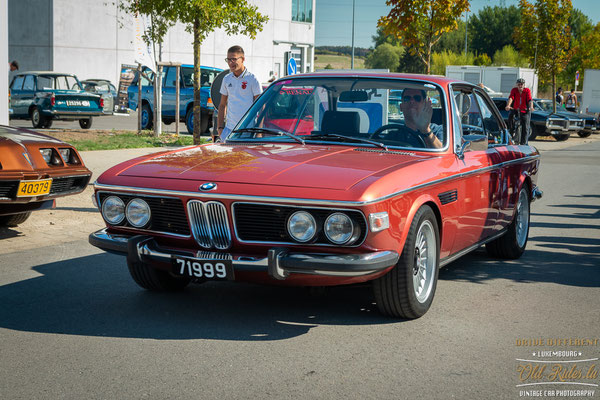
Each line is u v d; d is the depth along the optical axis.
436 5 16.38
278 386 3.49
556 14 34.12
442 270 6.21
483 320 4.69
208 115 21.25
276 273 4.04
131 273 5.12
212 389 3.45
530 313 4.88
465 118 5.71
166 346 4.07
